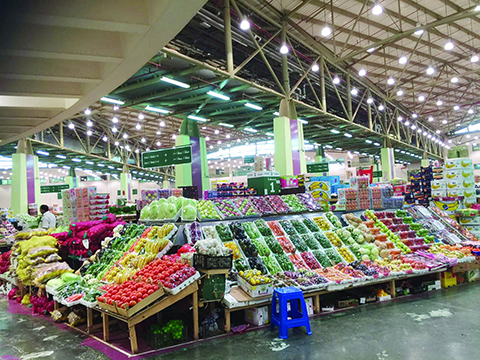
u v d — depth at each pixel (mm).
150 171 33000
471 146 35812
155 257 4781
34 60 6121
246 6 11391
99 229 6438
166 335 4031
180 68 11273
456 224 7734
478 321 4406
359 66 17766
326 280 5008
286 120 13547
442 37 15477
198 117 15484
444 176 8469
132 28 5000
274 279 4762
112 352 3967
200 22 10219
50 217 8930
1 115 8336
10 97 7688
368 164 37969
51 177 36500
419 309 4973
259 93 13898
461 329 4160
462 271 6293
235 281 4812
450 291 5871
